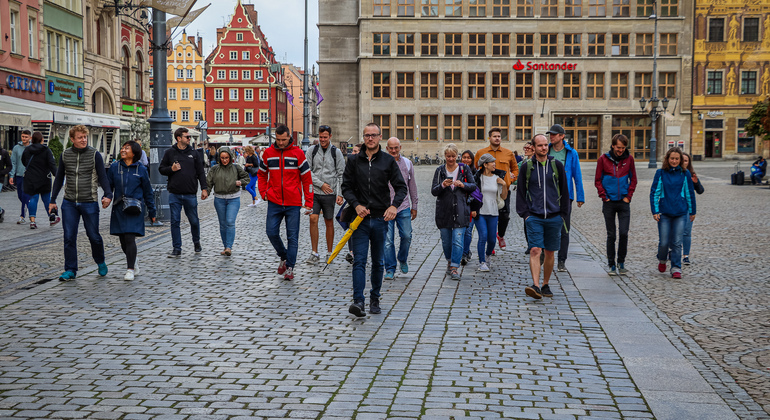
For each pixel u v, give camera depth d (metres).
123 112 47.22
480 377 5.24
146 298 8.11
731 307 7.75
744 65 61.72
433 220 17.95
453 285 9.10
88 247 12.12
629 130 63.28
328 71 67.44
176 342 6.21
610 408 4.61
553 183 8.24
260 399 4.74
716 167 50.19
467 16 62.03
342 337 6.43
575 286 9.05
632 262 11.10
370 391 4.91
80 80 39.94
